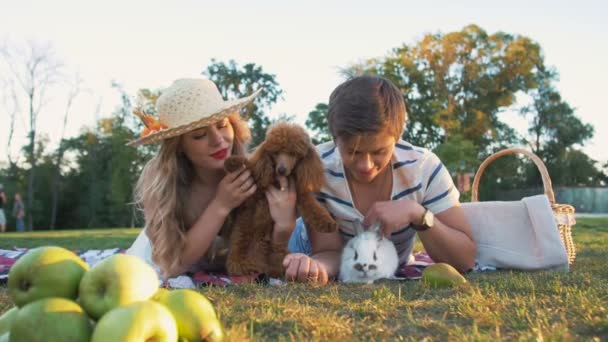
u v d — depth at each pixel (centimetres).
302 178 144
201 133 151
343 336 92
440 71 1301
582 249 220
